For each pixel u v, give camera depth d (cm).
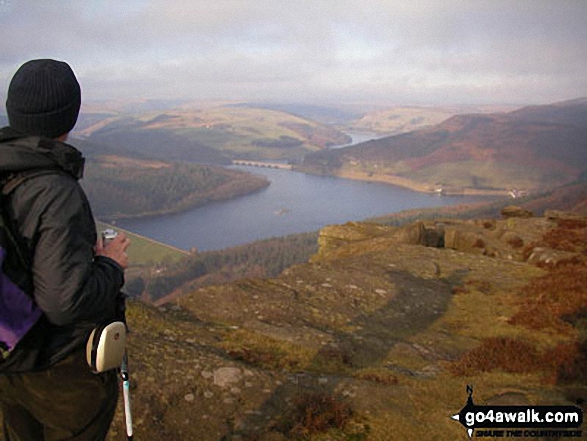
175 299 834
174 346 599
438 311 941
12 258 208
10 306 208
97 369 240
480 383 597
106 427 271
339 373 622
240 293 885
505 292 1061
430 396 553
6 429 260
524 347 703
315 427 468
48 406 249
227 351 646
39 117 225
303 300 907
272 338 709
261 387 537
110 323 246
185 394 503
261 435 452
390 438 464
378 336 786
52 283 210
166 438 436
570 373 621
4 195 211
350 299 945
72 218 216
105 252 245
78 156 231
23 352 220
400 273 1159
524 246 1608
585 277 1038
